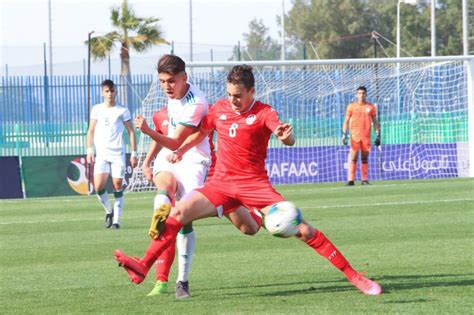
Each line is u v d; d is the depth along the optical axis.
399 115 40.69
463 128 38.81
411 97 40.28
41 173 33.91
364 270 14.16
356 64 38.88
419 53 100.81
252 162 11.93
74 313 11.30
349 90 41.12
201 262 15.52
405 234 18.53
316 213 23.42
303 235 11.88
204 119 12.25
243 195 11.88
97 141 21.83
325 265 14.78
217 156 12.15
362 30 107.38
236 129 11.86
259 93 41.19
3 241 19.50
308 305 11.37
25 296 12.71
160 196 12.48
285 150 36.09
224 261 15.56
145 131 12.09
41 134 47.28
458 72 39.19
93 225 22.50
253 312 11.02
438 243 17.03
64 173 34.06
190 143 12.34
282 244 17.55
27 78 47.12
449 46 99.94
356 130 33.16
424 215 22.06
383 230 19.34
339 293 12.16
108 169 21.86
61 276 14.51
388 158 36.41
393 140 40.94
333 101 41.47
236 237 18.84
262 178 11.99
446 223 20.25
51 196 33.81
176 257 16.39
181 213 11.73
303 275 13.84
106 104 22.09
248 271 14.41
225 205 11.98
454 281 12.86
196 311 11.20
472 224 19.95
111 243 18.77
